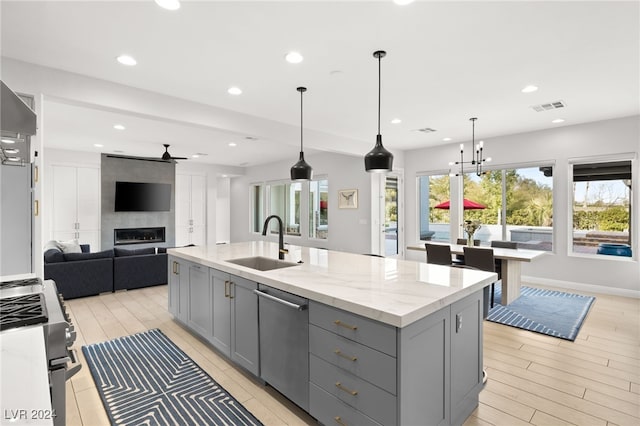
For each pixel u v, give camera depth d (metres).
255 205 9.98
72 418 2.00
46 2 1.97
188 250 3.52
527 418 1.99
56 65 2.84
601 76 3.11
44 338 1.12
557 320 3.65
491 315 3.83
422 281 2.03
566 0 1.97
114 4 2.00
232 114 4.19
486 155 5.86
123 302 4.38
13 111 1.29
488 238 6.05
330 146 5.48
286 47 2.56
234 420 1.97
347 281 2.04
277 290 2.09
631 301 4.35
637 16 2.13
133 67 2.90
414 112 4.26
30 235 2.67
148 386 2.33
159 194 8.12
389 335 1.46
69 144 6.42
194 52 2.63
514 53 2.65
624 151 4.55
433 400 1.66
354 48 2.57
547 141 5.20
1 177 2.57
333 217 7.38
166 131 5.34
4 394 0.78
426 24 2.24
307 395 1.90
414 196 6.88
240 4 2.02
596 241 4.95
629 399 2.18
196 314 3.07
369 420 1.55
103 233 7.41
